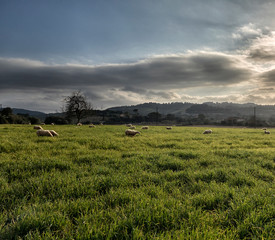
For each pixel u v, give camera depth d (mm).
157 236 2432
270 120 78938
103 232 2449
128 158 7176
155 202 3311
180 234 2393
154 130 25453
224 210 3291
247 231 2643
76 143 10820
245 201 3373
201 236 2398
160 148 10492
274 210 3070
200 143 12508
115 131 20953
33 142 10703
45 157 6867
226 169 5789
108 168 5695
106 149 9664
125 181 4547
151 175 5086
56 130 21125
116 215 2908
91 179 4496
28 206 3176
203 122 83188
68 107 59000
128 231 2609
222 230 2648
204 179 5027
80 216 2969
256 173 5543
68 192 3771
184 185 4602
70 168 5723
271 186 4418
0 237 2344
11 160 6336
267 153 8586
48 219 2693
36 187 4055
